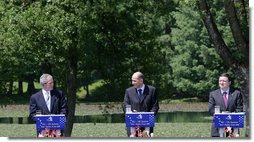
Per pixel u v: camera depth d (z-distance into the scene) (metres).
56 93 15.19
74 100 27.31
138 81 16.11
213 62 64.81
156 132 31.53
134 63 28.14
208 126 36.09
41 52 24.48
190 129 33.72
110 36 27.38
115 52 27.80
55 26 23.83
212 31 24.91
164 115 50.72
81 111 53.19
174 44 66.69
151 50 28.23
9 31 24.45
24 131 32.28
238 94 15.50
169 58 66.56
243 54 24.42
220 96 15.50
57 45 24.19
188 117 47.69
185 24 66.06
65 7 24.44
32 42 24.30
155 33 28.22
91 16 24.48
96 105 60.38
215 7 60.09
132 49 27.97
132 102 16.09
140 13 27.61
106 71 28.09
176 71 66.12
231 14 24.16
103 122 39.72
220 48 24.89
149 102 16.14
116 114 47.16
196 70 65.62
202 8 24.61
